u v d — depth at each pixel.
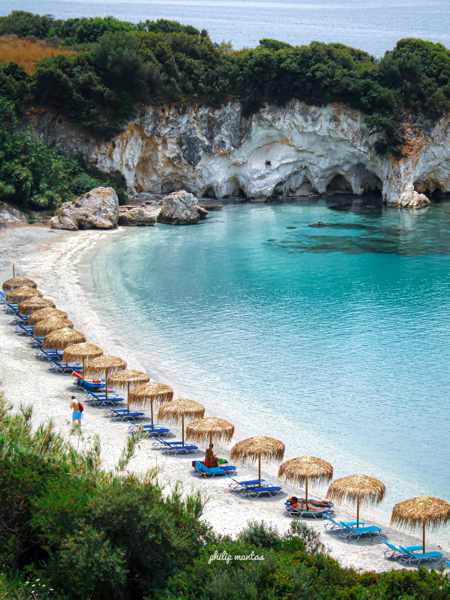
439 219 99.00
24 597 20.19
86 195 90.81
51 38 120.38
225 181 111.69
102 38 103.12
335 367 50.12
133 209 94.31
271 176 111.75
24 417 28.45
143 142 105.25
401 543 29.77
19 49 110.19
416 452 39.00
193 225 94.81
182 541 22.11
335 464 37.41
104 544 20.88
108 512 21.56
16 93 97.44
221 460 36.12
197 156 107.62
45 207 93.56
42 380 45.84
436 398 45.41
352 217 100.25
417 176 111.12
